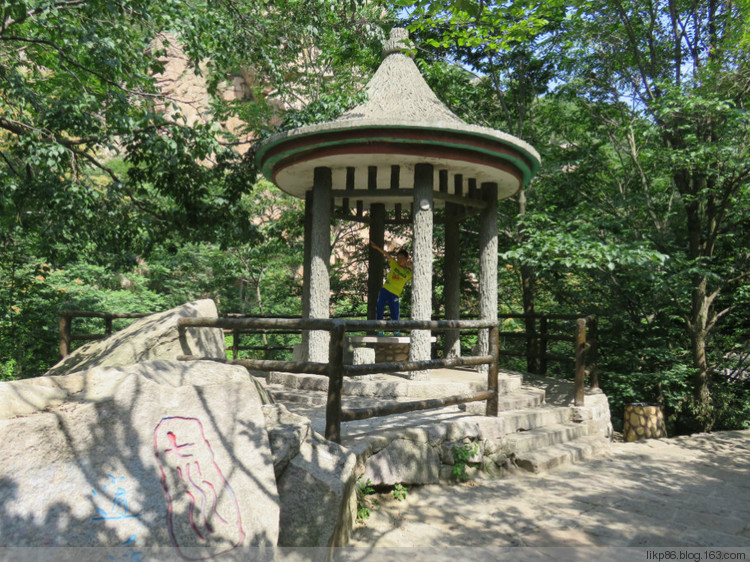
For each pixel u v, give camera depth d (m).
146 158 8.61
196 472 2.98
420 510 4.44
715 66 9.08
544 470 5.72
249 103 14.15
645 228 11.32
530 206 12.77
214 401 3.31
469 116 13.04
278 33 9.84
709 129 9.95
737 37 9.33
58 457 2.70
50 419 2.75
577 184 12.48
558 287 13.05
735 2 9.67
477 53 12.54
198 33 7.91
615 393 11.79
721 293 11.91
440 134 6.44
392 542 3.77
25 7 6.50
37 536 2.43
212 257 18.17
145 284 20.09
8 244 10.15
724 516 4.54
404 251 7.85
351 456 3.79
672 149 9.69
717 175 9.76
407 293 13.62
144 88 8.62
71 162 7.46
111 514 2.63
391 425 5.18
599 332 11.91
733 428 11.03
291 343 19.30
